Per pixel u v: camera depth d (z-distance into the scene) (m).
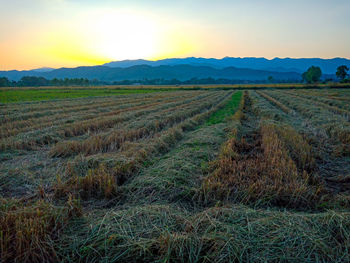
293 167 4.25
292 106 17.02
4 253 2.11
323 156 5.57
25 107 17.06
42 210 2.69
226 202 3.32
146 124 9.29
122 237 2.40
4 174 4.29
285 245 2.28
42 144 7.04
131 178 4.29
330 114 11.59
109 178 3.79
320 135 7.74
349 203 3.26
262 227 2.53
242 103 20.22
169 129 8.36
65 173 4.35
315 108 14.03
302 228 2.50
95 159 4.89
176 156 5.30
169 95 32.66
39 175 4.43
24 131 8.88
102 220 2.71
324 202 3.31
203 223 2.64
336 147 6.21
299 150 5.56
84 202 3.46
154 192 3.66
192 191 3.61
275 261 2.13
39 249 2.20
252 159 5.00
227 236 2.39
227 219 2.73
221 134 7.92
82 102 21.88
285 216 2.76
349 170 4.72
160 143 6.35
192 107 15.92
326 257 2.16
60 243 2.36
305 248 2.26
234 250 2.23
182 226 2.63
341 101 18.77
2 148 6.18
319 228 2.52
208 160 5.13
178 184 3.85
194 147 6.26
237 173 4.07
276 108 16.69
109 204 3.46
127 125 9.33
